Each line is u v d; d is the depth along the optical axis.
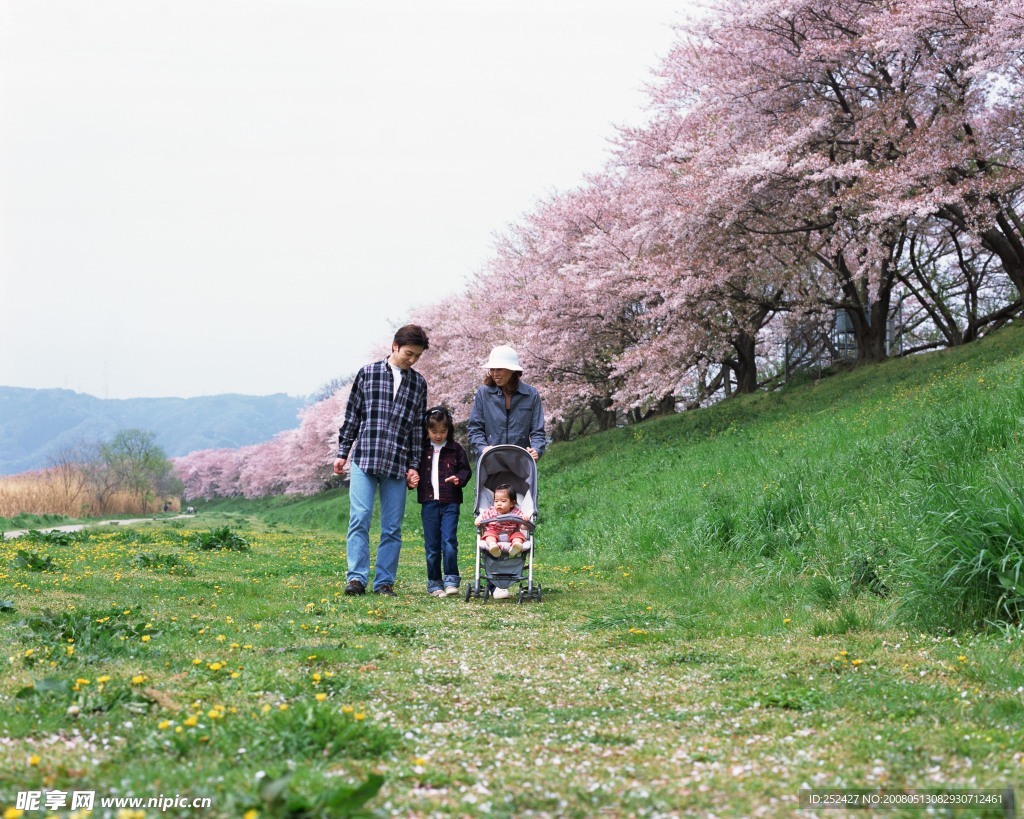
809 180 18.92
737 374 28.36
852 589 6.91
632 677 4.46
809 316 23.66
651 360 22.91
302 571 10.47
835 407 18.27
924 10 16.34
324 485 64.31
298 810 2.16
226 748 2.81
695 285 20.91
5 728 3.00
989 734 3.07
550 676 4.47
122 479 47.00
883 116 18.55
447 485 8.66
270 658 4.63
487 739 3.21
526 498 8.56
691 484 14.23
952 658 4.55
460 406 35.22
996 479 6.16
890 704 3.58
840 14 19.09
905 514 7.37
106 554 11.34
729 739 3.23
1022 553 5.21
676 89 23.78
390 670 4.48
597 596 8.27
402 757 2.89
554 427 32.56
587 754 3.04
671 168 21.45
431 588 8.58
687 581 8.42
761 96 19.66
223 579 9.24
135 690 3.60
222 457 103.50
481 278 37.91
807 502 9.45
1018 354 17.02
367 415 8.40
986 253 25.73
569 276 25.41
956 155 17.67
